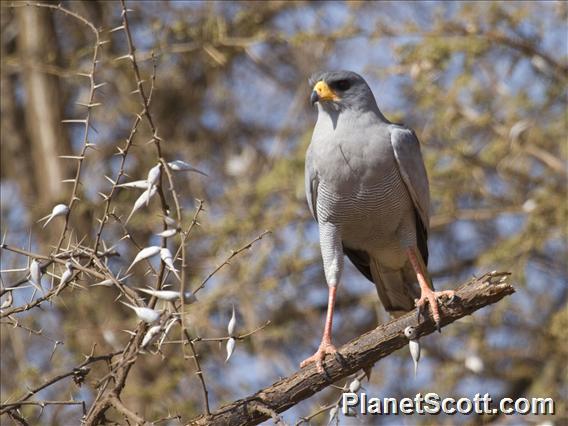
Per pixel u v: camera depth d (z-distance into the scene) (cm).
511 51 1269
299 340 1341
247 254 1259
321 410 631
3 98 1650
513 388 1316
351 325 1370
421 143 1269
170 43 1341
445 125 1253
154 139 610
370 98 884
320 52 1412
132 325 1222
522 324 1296
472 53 1215
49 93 1552
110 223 1245
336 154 871
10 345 1279
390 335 717
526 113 1274
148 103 616
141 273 1252
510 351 1263
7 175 1634
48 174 1516
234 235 1263
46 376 1100
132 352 615
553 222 1234
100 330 1211
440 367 1259
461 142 1266
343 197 884
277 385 701
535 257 1323
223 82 1476
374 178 873
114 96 1431
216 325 1290
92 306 1245
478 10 1239
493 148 1255
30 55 1437
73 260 631
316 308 1368
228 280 1266
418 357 712
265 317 1313
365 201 883
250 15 1327
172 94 1477
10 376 1265
